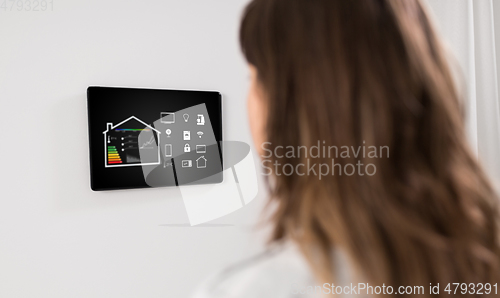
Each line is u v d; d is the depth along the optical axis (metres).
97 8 1.37
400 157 0.37
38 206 1.31
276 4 0.42
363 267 0.35
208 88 1.52
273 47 0.41
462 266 0.37
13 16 1.28
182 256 1.49
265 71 0.42
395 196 0.36
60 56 1.32
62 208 1.33
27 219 1.30
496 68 1.67
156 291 1.46
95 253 1.38
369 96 0.37
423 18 0.42
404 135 0.37
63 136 1.33
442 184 0.37
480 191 0.40
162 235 1.47
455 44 1.66
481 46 1.68
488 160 1.65
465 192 0.38
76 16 1.34
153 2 1.44
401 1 0.41
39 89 1.30
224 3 1.55
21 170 1.29
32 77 1.29
